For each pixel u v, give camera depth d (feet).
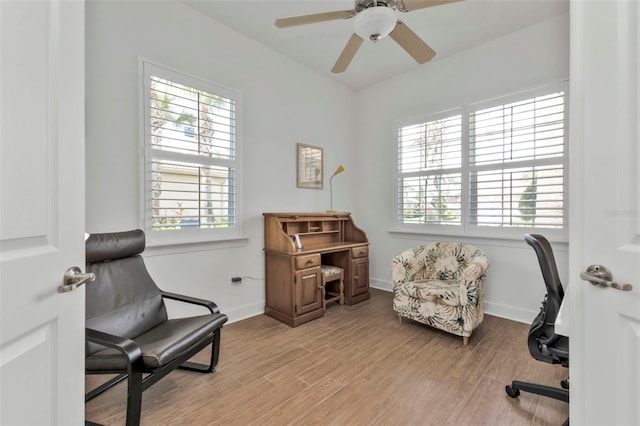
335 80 12.59
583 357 2.73
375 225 13.01
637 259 2.31
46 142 2.37
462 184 10.24
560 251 8.25
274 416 4.89
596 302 2.62
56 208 2.47
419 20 8.38
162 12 7.56
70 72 2.62
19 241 2.14
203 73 8.38
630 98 2.34
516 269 9.05
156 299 6.30
